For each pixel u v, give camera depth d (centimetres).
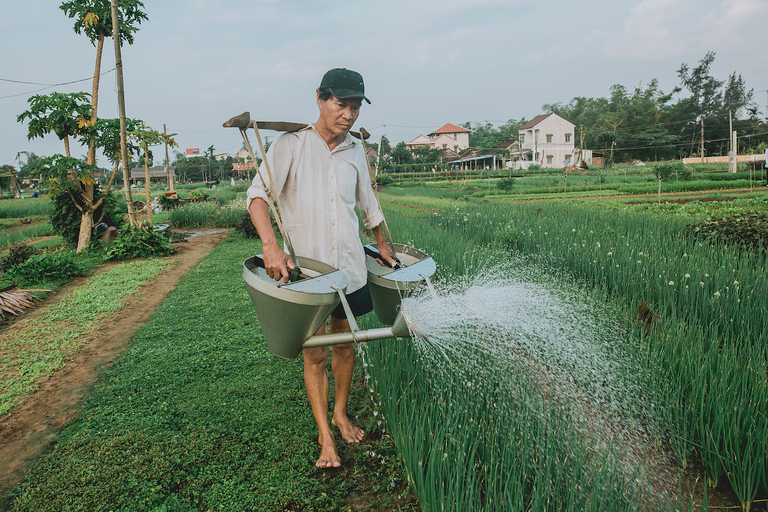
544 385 321
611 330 387
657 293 507
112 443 305
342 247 271
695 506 246
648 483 228
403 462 273
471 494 213
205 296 689
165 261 1067
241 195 3719
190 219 1938
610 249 655
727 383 306
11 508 252
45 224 2186
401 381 335
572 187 3775
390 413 299
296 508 247
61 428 336
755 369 319
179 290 732
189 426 323
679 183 3403
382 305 294
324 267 260
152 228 1220
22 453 308
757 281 485
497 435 264
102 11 1222
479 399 292
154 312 628
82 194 1256
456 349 300
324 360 281
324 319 238
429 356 311
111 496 256
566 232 890
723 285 480
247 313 594
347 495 258
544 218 1142
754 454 258
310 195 266
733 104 8744
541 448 246
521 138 7775
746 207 1748
